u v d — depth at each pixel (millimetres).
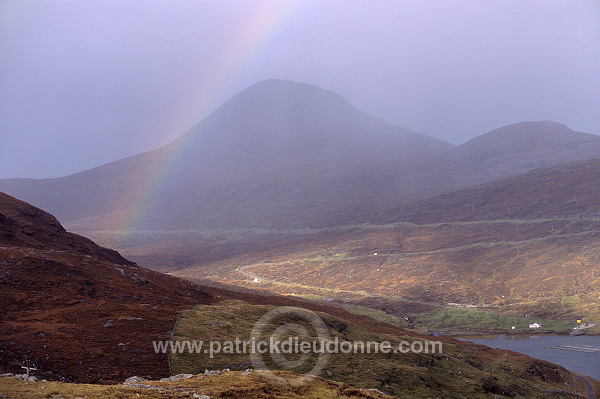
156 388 29812
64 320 60031
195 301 85938
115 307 67875
